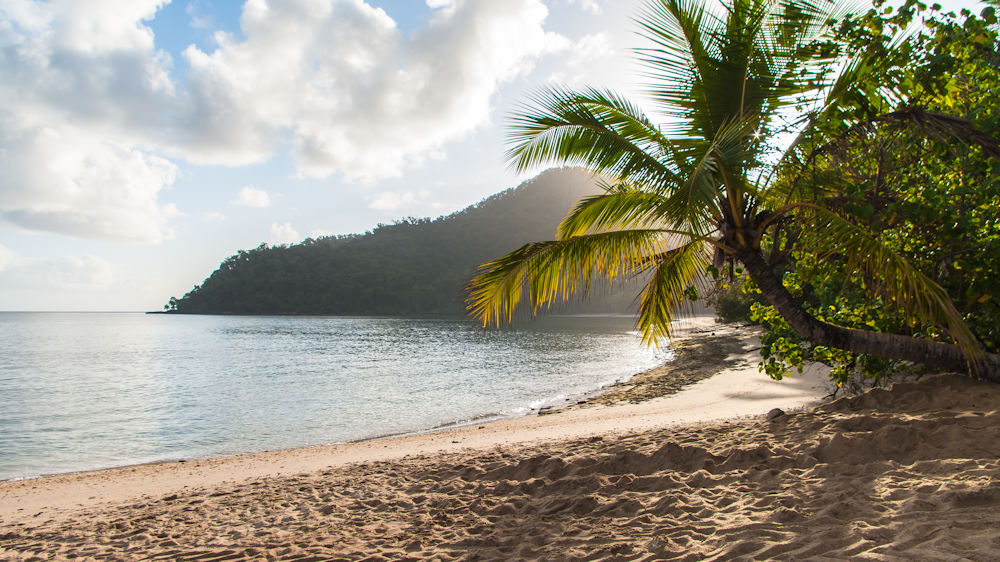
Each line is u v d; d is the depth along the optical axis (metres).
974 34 4.66
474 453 7.55
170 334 83.19
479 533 3.91
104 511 6.43
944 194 4.64
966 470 3.32
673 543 3.08
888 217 4.80
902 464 3.74
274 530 4.68
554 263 5.41
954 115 5.02
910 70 4.97
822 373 14.51
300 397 20.23
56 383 26.17
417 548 3.75
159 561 4.10
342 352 43.66
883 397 5.25
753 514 3.30
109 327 117.12
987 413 4.16
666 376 20.80
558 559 3.12
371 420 15.36
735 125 4.33
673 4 5.03
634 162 5.43
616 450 5.79
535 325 92.88
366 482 6.34
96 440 13.81
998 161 4.47
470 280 5.33
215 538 4.60
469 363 31.84
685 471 4.60
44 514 6.82
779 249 5.55
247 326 107.75
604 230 6.05
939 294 4.06
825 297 6.45
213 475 9.12
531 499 4.57
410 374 26.83
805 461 4.16
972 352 4.01
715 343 35.00
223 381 26.03
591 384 20.95
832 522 2.95
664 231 5.50
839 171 5.21
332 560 3.68
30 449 12.89
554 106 5.48
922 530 2.60
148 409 18.36
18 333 90.06
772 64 5.02
